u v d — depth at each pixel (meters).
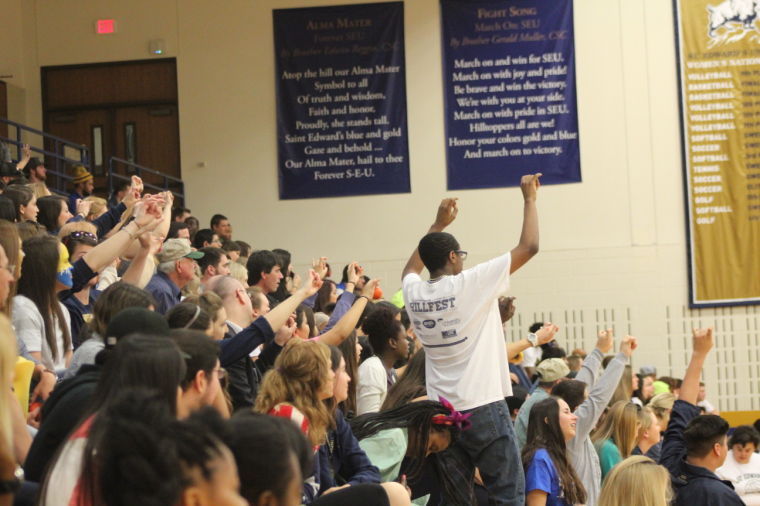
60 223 8.23
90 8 16.77
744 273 15.51
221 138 16.33
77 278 5.41
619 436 7.51
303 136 16.19
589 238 15.68
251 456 2.55
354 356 6.14
